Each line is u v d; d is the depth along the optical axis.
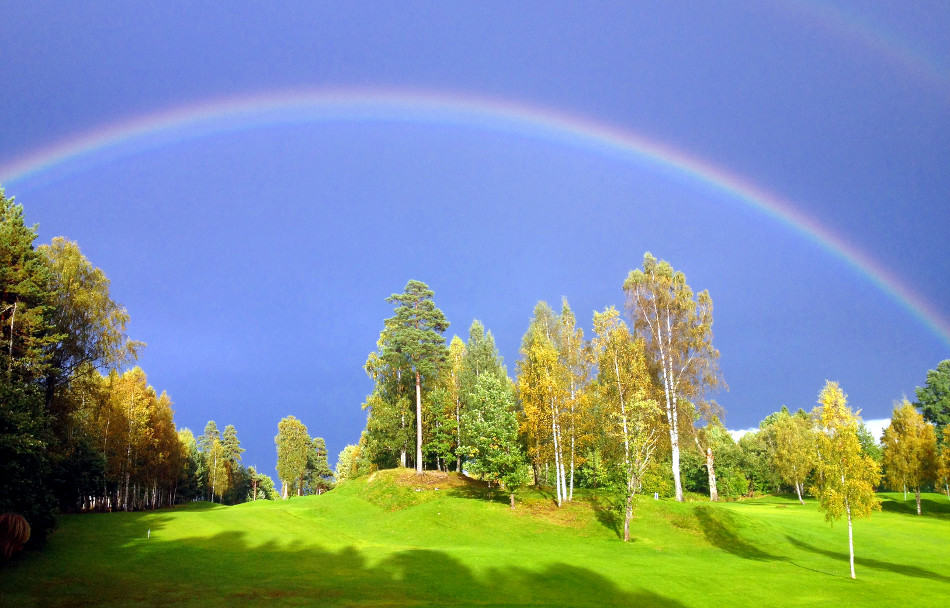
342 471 131.12
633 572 29.38
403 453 66.62
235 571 26.86
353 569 28.45
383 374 67.19
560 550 36.19
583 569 29.58
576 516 45.16
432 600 22.66
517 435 49.50
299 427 107.25
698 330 55.56
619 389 45.09
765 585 27.92
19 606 19.55
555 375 49.88
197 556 29.77
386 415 64.06
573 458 50.28
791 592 26.83
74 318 38.41
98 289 40.56
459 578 27.06
